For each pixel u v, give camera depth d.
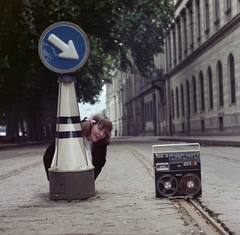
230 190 5.08
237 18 22.97
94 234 3.10
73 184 4.55
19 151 18.30
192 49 35.38
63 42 4.75
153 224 3.37
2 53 18.05
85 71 27.95
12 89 23.66
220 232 3.05
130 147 18.58
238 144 15.29
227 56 25.38
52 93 30.16
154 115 54.25
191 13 35.81
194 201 4.40
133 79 72.06
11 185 6.25
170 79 44.59
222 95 27.30
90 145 4.92
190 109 36.31
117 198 4.69
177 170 4.57
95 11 22.11
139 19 22.97
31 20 17.17
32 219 3.67
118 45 26.47
